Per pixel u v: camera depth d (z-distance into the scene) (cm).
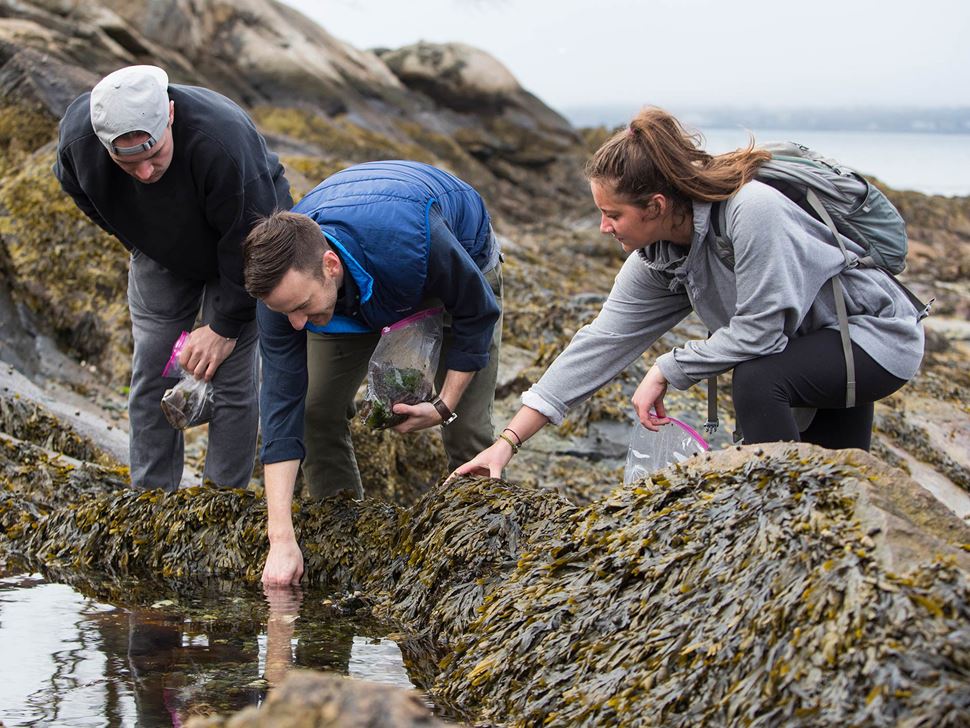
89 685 290
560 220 2325
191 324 460
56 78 1067
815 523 248
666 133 304
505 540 355
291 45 2319
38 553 429
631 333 360
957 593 216
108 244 852
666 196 307
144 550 419
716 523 270
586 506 337
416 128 2438
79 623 345
